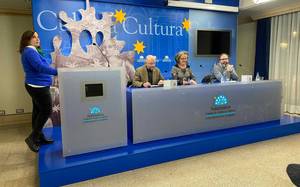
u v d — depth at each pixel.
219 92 3.12
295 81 5.27
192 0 4.98
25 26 4.92
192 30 5.17
